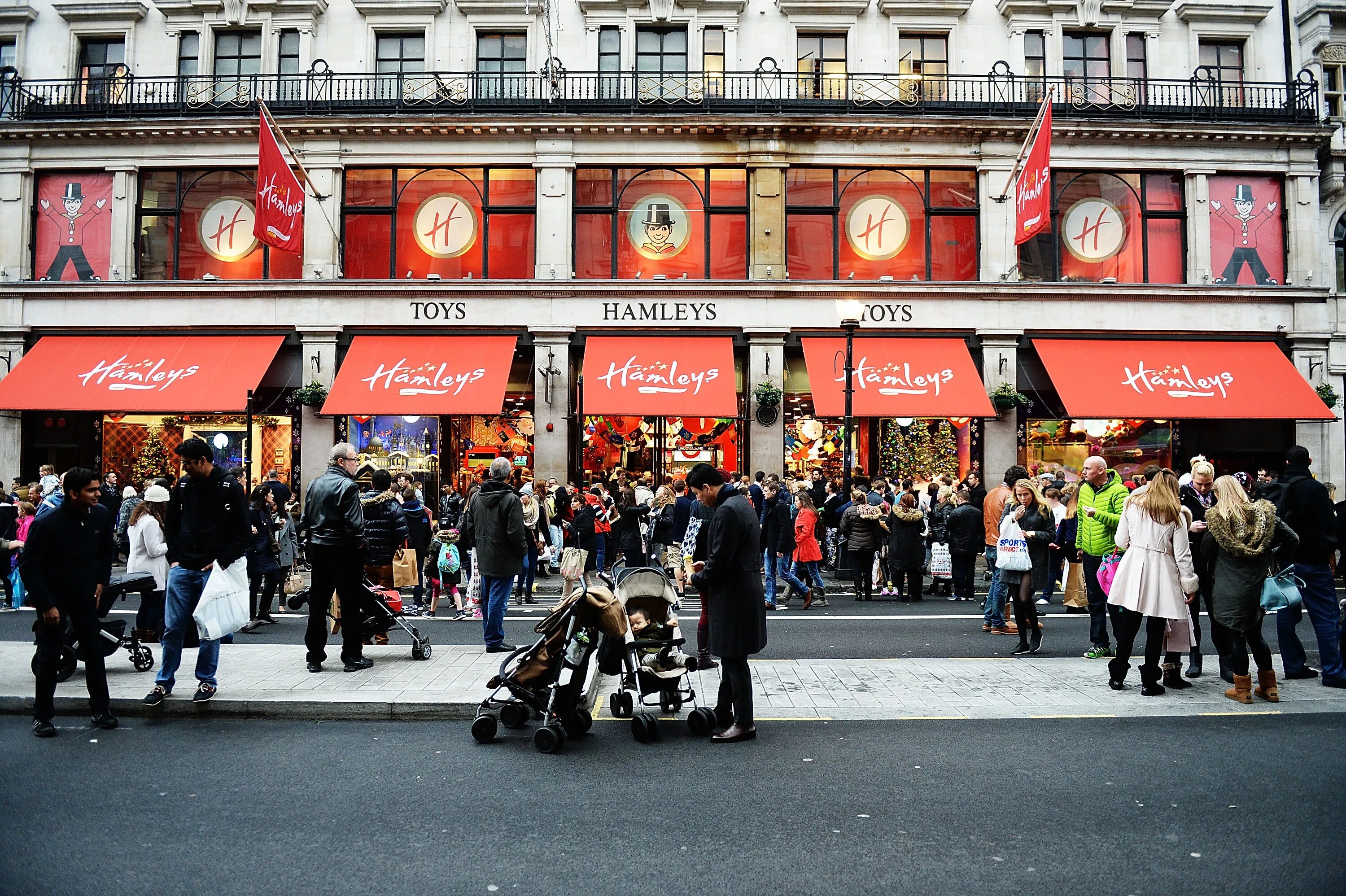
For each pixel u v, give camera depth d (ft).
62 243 72.28
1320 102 73.72
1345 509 27.81
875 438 70.54
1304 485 25.36
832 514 53.06
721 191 72.54
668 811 15.71
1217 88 73.61
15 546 44.65
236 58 73.77
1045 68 73.36
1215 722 21.67
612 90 72.84
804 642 33.53
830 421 70.69
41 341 70.08
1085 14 73.05
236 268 72.18
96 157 71.82
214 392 65.77
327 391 68.69
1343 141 73.92
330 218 71.05
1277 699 23.52
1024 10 72.95
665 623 22.75
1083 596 39.86
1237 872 13.05
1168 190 73.15
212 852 13.87
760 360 69.67
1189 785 17.02
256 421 70.28
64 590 21.21
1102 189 72.90
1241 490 23.29
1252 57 74.08
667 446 70.69
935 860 13.52
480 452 70.59
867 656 30.55
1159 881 12.76
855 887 12.55
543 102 70.69
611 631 20.42
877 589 51.70
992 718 22.04
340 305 69.87
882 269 72.28
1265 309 70.79
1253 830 14.71
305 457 68.80
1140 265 72.69
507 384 71.10
